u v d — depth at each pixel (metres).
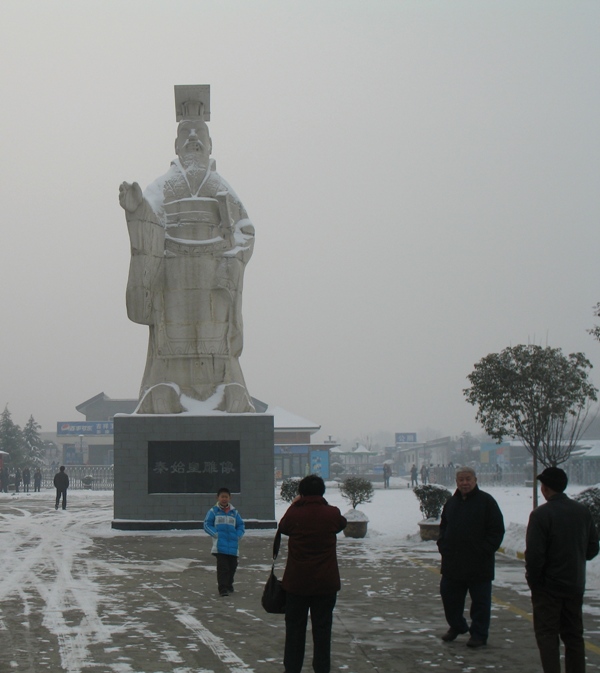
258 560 19.06
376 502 40.62
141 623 11.53
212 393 28.41
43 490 62.94
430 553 20.20
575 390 25.00
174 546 21.98
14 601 13.30
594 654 9.64
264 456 27.14
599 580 14.41
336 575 8.49
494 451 89.44
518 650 9.93
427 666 9.19
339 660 9.46
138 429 27.25
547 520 8.20
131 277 28.34
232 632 10.96
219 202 28.95
